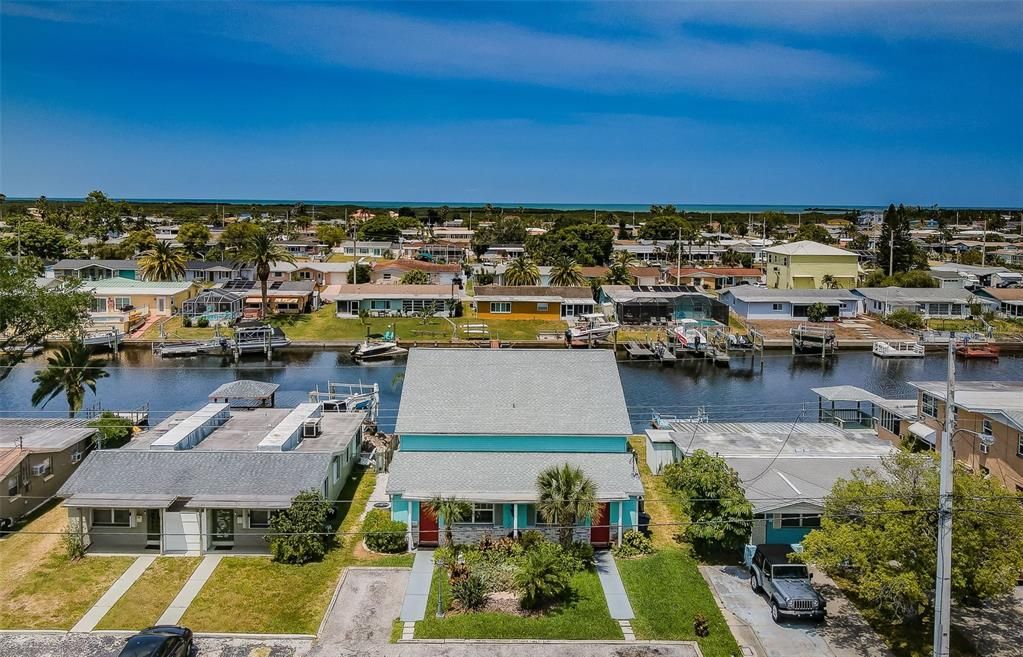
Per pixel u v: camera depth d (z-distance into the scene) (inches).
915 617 1093.8
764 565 1212.5
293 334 3887.8
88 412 2196.1
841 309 4456.2
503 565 1288.1
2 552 1349.7
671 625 1125.1
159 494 1363.2
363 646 1073.5
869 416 2133.4
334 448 1638.8
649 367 3491.6
